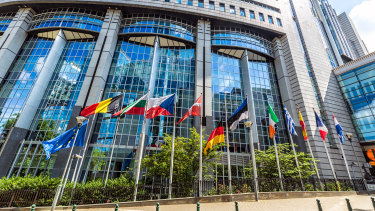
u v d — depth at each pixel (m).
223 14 36.50
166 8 34.44
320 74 36.94
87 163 23.64
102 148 24.80
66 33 32.97
